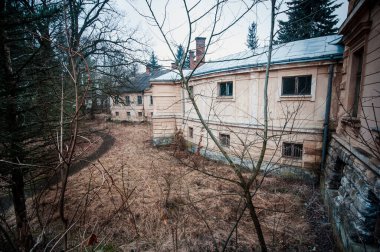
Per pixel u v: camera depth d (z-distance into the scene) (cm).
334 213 555
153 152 1419
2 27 424
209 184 867
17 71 459
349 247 423
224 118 1167
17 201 442
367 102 462
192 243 513
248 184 225
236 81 1084
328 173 735
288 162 939
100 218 591
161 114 1616
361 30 486
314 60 838
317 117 877
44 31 437
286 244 526
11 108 460
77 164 1160
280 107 951
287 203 713
